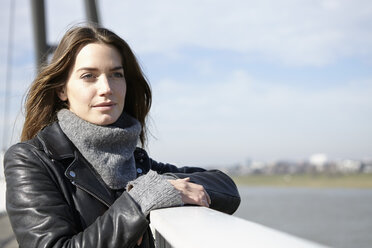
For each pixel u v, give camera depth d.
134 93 1.73
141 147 1.79
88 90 1.40
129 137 1.43
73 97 1.42
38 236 1.13
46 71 1.43
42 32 6.24
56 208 1.20
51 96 1.51
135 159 1.62
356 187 174.75
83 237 1.10
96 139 1.37
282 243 0.63
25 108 1.51
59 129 1.42
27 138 1.53
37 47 6.22
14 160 1.30
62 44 1.42
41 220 1.16
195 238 0.72
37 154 1.32
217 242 0.68
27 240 1.15
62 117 1.42
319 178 193.12
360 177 184.38
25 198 1.21
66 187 1.31
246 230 0.76
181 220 0.91
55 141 1.38
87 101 1.40
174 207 1.16
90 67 1.39
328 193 139.88
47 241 1.12
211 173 1.49
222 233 0.75
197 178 1.43
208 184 1.42
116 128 1.40
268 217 52.94
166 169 1.79
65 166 1.35
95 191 1.33
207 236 0.73
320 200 95.06
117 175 1.37
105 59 1.41
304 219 52.44
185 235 0.75
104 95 1.40
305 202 88.19
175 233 0.79
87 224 1.29
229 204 1.44
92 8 6.67
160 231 0.94
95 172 1.37
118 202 1.15
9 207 1.22
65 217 1.20
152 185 1.18
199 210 1.08
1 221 3.45
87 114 1.40
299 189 172.50
